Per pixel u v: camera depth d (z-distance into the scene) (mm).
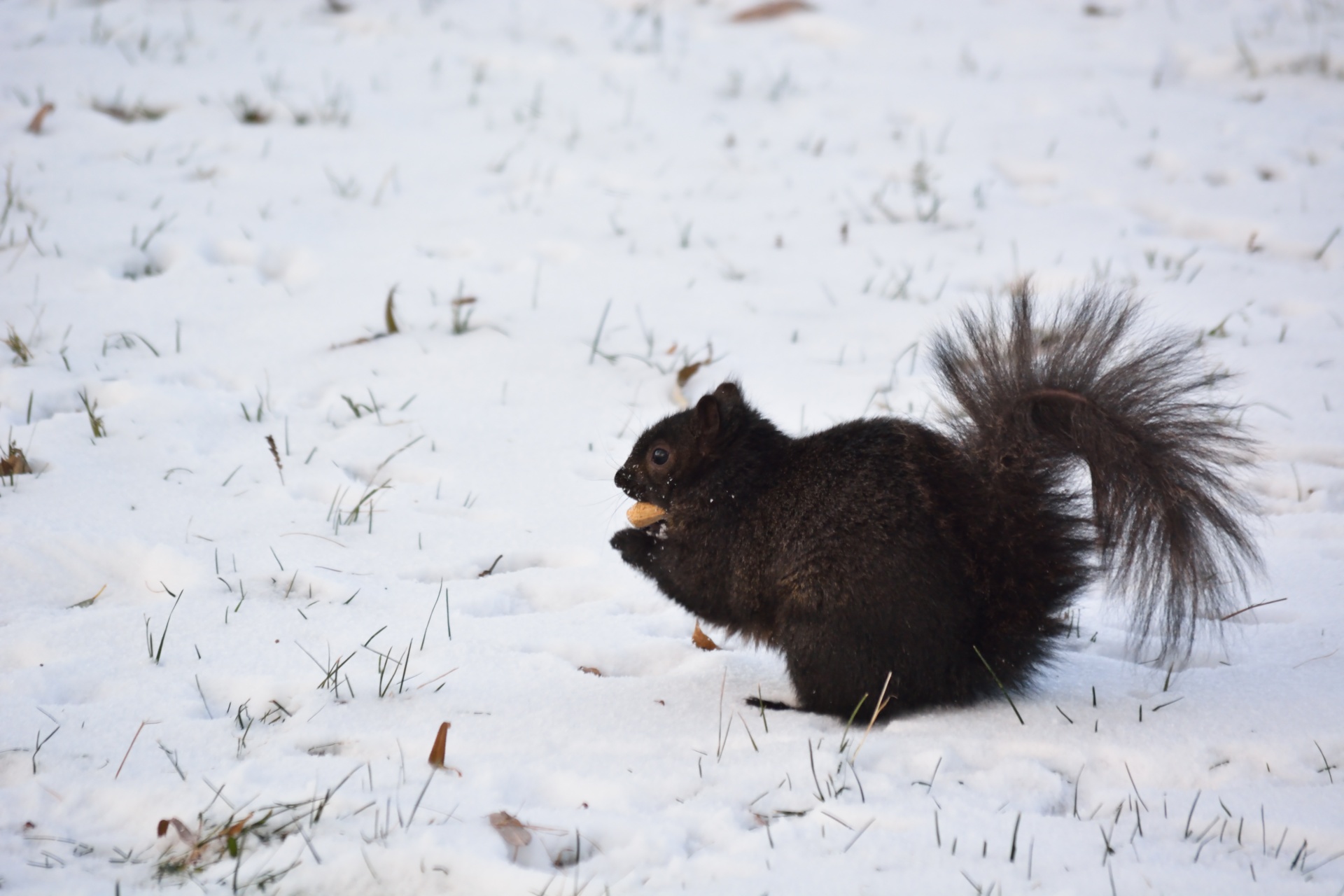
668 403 11883
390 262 14688
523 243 15469
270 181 16672
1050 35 23641
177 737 6426
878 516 6773
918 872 5332
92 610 7926
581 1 25812
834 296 14305
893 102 20562
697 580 7441
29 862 5344
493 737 6621
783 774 6199
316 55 21594
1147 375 7145
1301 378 12125
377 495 9992
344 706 6883
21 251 13977
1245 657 7746
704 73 21984
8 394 10992
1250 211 16266
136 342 12336
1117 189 17219
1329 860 5484
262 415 11219
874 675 6770
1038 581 6762
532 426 11312
